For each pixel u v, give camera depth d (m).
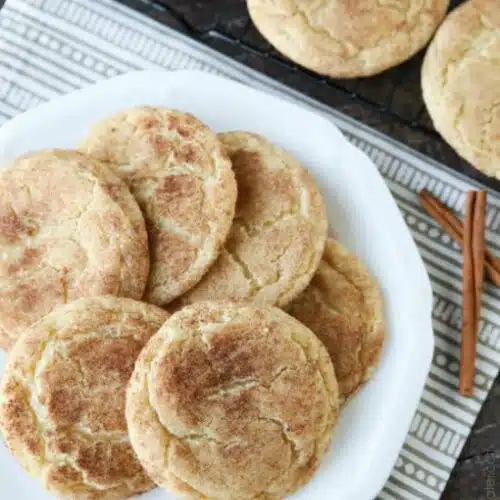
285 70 0.65
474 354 0.62
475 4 0.62
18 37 0.65
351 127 0.64
